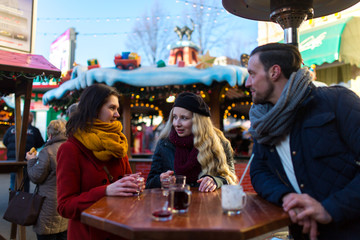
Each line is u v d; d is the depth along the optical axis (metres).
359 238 1.30
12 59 3.31
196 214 1.28
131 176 1.72
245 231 1.05
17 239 3.59
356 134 1.31
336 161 1.36
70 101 7.20
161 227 1.06
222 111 7.99
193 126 2.21
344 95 1.42
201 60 5.89
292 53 1.52
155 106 8.36
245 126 10.30
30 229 4.28
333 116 1.38
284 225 1.24
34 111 14.80
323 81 7.01
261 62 1.54
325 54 5.64
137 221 1.16
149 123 9.60
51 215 2.82
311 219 1.29
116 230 1.12
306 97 1.46
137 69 6.06
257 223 1.13
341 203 1.25
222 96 6.62
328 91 1.47
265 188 1.53
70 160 1.76
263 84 1.54
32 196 2.76
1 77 3.33
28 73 3.16
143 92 6.16
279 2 2.12
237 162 6.48
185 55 8.85
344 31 5.62
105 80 5.84
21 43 4.07
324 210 1.26
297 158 1.45
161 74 5.80
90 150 1.84
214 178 2.00
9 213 2.77
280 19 2.16
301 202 1.27
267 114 1.47
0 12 3.88
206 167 2.17
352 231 1.31
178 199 1.30
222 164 2.21
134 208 1.39
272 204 1.48
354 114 1.34
